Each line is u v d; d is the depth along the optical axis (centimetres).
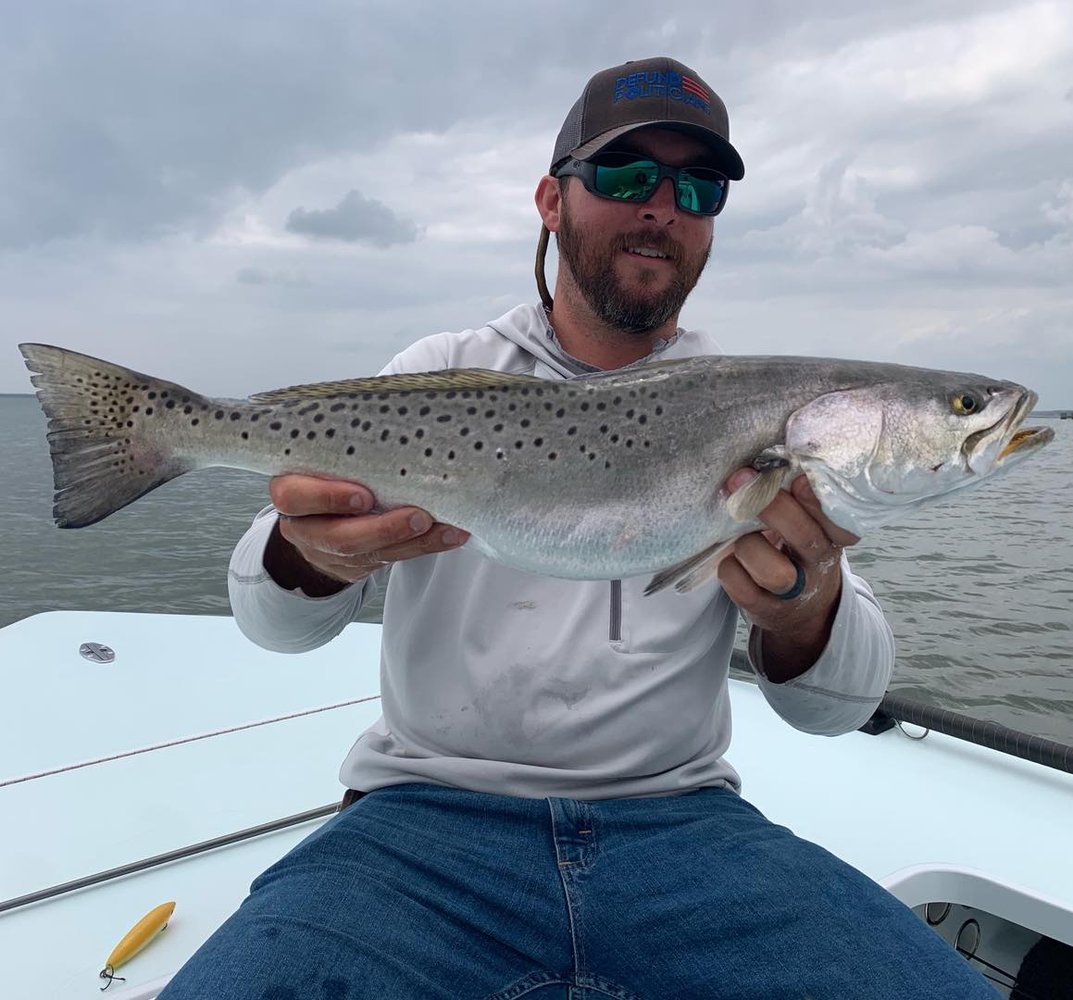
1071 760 104
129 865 87
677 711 78
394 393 77
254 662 143
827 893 68
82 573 372
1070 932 82
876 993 61
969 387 76
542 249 96
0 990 73
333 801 101
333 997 60
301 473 77
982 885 88
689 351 95
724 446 76
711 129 88
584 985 65
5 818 95
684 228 87
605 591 78
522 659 76
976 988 62
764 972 63
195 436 77
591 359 93
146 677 135
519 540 77
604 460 76
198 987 59
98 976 75
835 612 74
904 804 105
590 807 73
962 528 539
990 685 254
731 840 72
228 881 87
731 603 83
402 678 79
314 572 77
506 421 77
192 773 106
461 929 66
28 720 120
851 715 80
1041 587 365
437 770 76
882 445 75
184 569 379
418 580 80
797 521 71
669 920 66
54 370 75
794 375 77
